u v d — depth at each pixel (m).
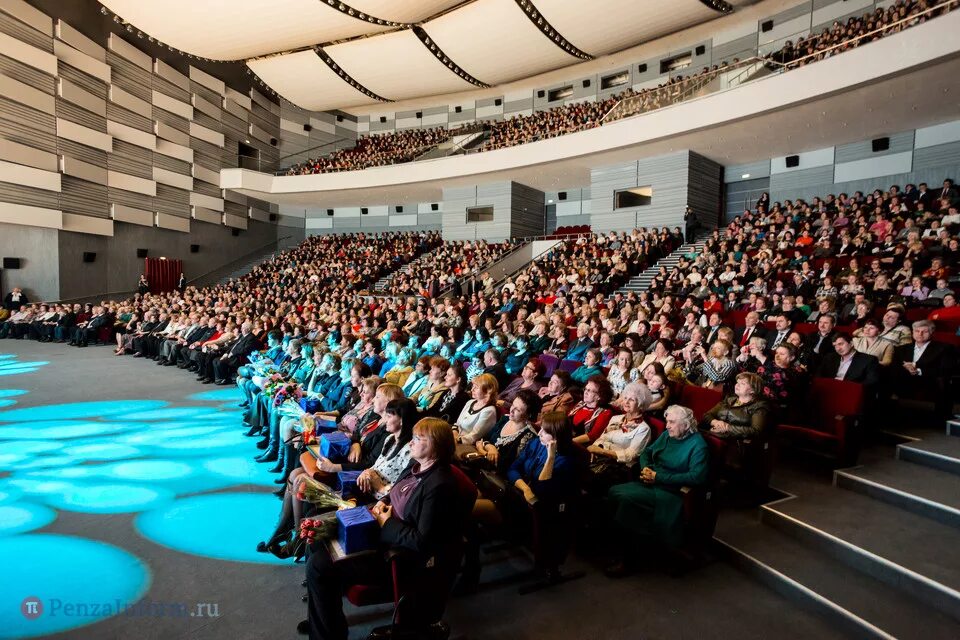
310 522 2.33
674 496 3.06
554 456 2.99
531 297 13.05
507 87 23.11
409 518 2.34
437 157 19.98
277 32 18.06
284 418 4.72
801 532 3.23
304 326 10.77
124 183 18.61
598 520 3.40
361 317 11.62
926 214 10.10
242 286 20.08
